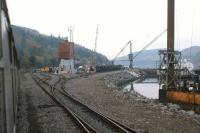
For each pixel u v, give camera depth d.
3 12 7.89
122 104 29.61
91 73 97.81
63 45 111.81
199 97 32.25
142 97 41.59
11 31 11.89
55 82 58.28
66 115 21.28
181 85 41.00
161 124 19.11
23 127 17.09
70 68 111.81
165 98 38.53
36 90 41.28
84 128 15.89
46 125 17.89
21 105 26.42
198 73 38.09
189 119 21.12
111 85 62.50
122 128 15.88
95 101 31.70
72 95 36.44
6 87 7.42
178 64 42.50
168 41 42.81
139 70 149.88
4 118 6.64
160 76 42.88
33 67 150.88
